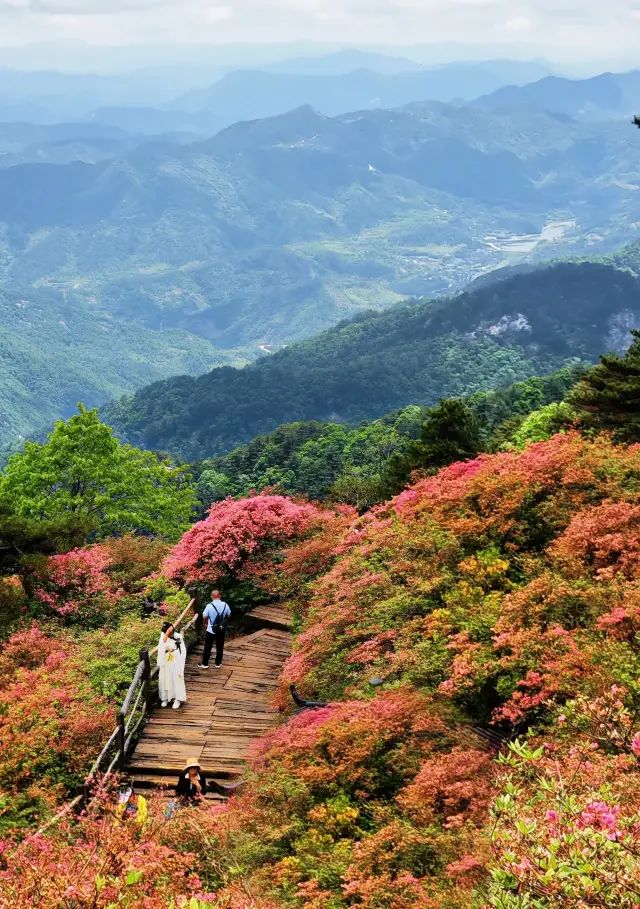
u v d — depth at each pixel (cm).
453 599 1191
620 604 963
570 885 384
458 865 627
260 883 715
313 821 831
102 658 1448
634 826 421
